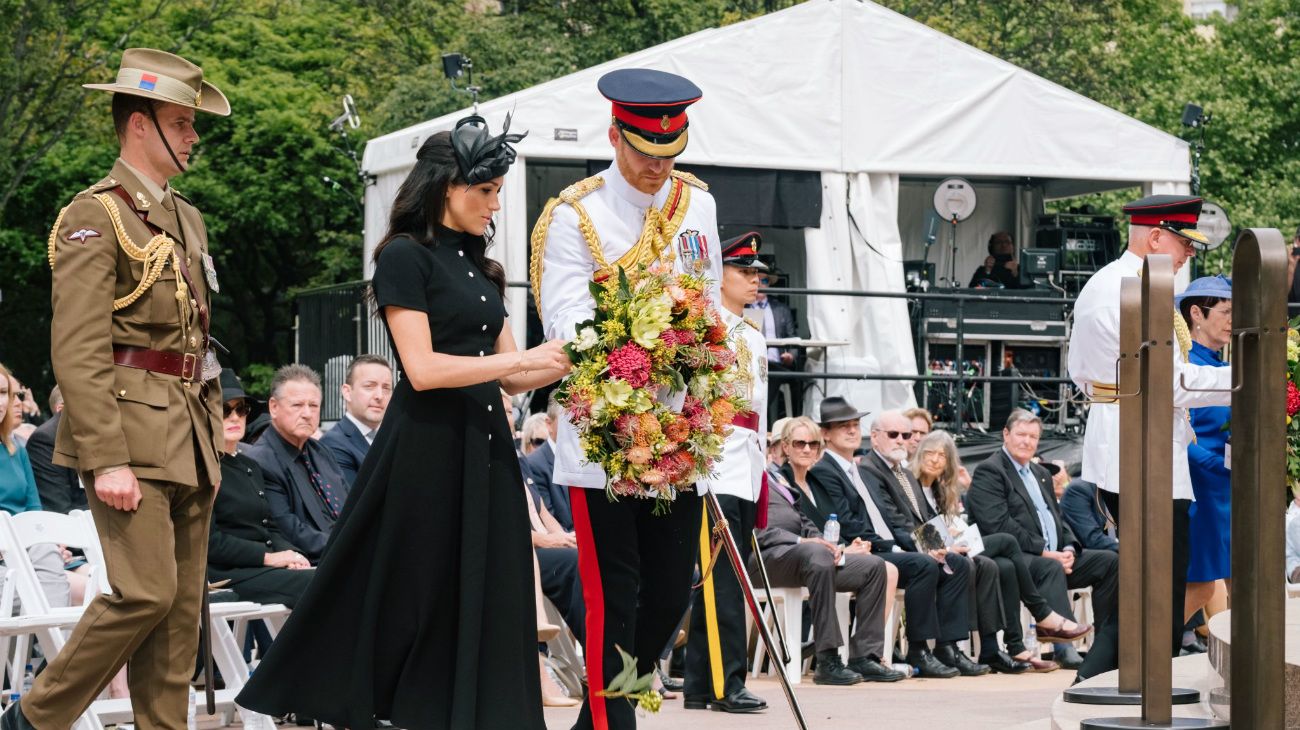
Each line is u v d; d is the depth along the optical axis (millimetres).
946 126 16094
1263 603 4152
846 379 15500
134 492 5145
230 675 7398
